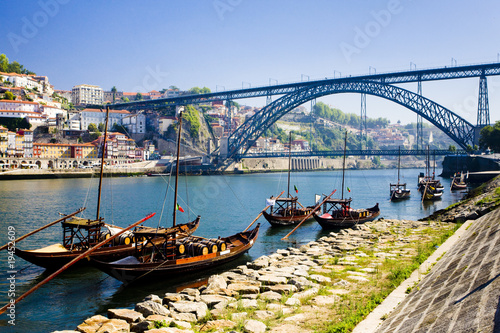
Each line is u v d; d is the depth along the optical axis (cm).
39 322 1875
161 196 8262
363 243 2878
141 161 17325
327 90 14662
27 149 15088
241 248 2948
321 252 2619
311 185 12269
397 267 1908
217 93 17550
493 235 1747
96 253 2702
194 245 2639
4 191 8731
